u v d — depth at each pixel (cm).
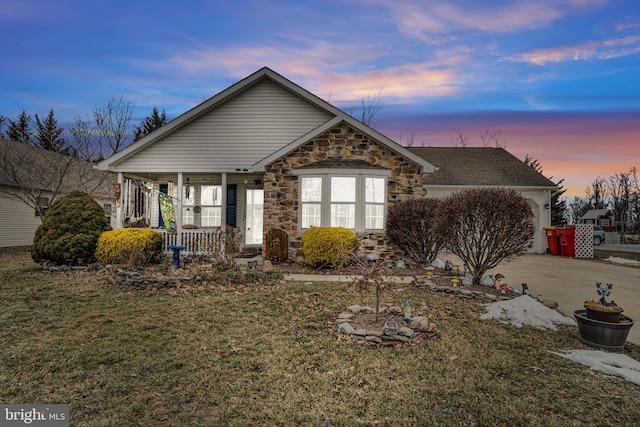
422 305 639
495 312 595
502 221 711
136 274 770
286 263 1085
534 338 494
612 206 4066
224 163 1265
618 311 464
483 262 753
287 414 303
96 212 1029
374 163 1128
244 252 1334
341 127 1137
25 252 1506
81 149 2156
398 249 1090
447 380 365
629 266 1245
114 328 509
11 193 1712
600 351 448
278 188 1124
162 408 310
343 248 952
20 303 636
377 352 432
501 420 299
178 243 1196
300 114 1270
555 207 2689
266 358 411
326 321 545
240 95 1276
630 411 316
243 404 317
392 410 311
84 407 310
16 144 1984
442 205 818
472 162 1908
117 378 362
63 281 822
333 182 1098
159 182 1511
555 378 375
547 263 1327
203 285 766
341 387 348
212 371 379
